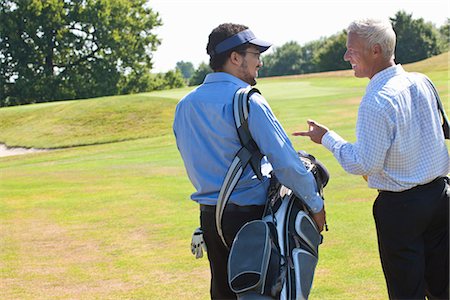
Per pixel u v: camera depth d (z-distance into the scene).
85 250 6.23
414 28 65.44
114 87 54.88
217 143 2.90
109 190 10.16
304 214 2.87
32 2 52.50
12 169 15.25
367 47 2.98
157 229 6.93
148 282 4.95
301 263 2.74
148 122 23.98
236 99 2.85
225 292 3.14
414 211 2.97
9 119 26.98
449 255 3.08
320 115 19.09
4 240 6.86
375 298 4.12
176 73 62.66
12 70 53.19
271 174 2.94
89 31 54.72
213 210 2.96
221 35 2.97
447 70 30.84
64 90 53.03
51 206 9.00
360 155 2.88
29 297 4.73
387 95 2.89
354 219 6.49
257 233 2.75
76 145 21.75
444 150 3.04
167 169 12.48
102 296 4.66
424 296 3.05
